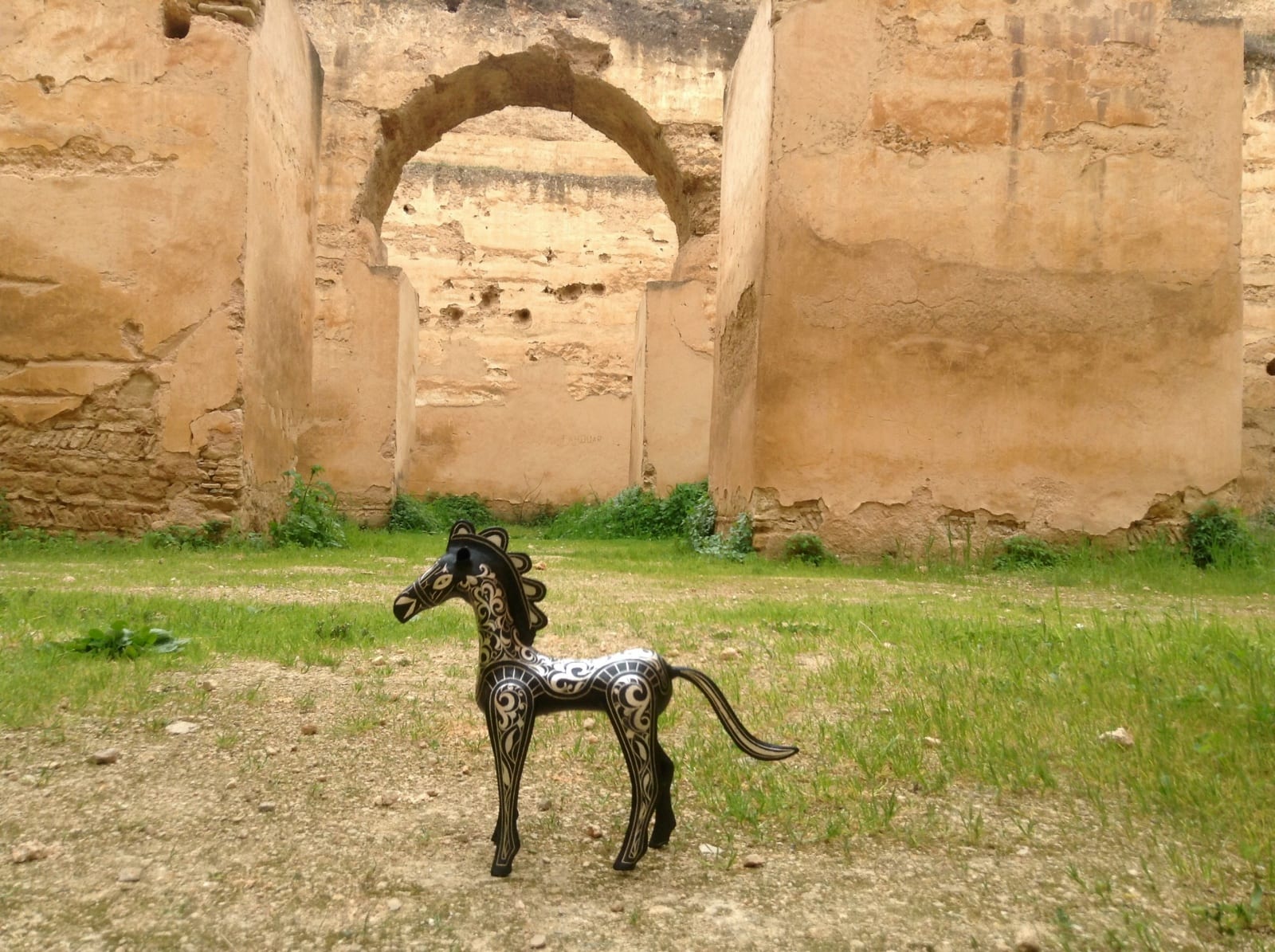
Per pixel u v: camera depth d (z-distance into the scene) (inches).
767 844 112.4
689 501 687.1
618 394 995.9
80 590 276.5
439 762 139.4
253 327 446.0
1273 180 690.8
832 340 445.1
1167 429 446.3
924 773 133.1
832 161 449.7
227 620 227.8
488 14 711.7
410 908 96.3
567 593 314.7
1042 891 100.6
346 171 687.1
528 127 1043.9
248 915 94.7
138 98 432.8
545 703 104.0
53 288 428.1
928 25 455.2
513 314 1000.9
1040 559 430.9
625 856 104.1
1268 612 299.0
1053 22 456.8
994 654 200.1
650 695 103.2
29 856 105.2
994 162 452.1
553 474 982.4
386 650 210.1
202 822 116.6
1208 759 133.3
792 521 443.2
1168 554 430.9
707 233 737.0
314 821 117.9
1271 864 102.1
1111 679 175.0
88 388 427.5
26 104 431.8
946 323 446.9
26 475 426.0
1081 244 451.5
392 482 685.9
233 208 432.1
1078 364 447.2
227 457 429.1
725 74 736.3
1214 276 452.1
